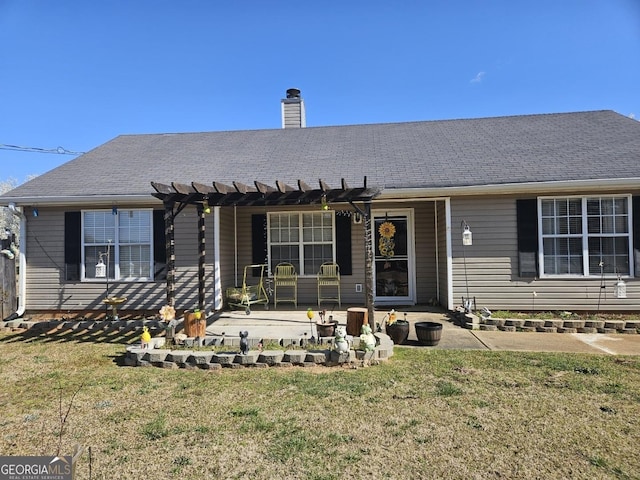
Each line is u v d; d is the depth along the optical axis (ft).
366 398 13.14
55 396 13.85
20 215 27.89
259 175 29.01
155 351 17.72
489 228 26.17
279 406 12.60
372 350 16.88
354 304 30.66
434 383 14.48
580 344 20.31
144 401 13.24
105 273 27.02
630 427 10.95
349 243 30.99
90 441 10.51
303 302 31.04
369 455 9.62
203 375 15.94
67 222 28.09
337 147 34.24
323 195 20.75
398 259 31.40
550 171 25.31
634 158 25.80
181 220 27.55
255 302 28.14
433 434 10.64
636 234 24.71
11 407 12.92
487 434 10.62
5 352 20.08
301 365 16.84
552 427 10.98
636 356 18.01
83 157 34.42
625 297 24.77
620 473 8.78
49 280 28.14
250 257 31.37
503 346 19.90
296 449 9.93
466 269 26.43
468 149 30.99
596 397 13.08
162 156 33.99
